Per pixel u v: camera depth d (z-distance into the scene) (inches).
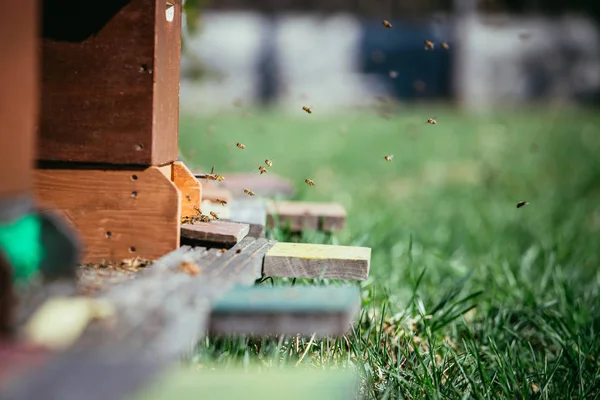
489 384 183.5
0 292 111.2
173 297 134.0
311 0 1201.4
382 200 454.9
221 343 192.2
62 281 131.0
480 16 1184.8
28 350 107.4
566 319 230.7
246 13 1186.0
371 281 237.1
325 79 1200.8
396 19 1215.6
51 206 175.8
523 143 741.3
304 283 219.8
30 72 125.6
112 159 173.8
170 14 183.8
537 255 313.6
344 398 119.6
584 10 1198.3
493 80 1189.1
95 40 173.0
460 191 500.7
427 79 1215.6
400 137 800.9
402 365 197.0
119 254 175.6
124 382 100.4
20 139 123.6
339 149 700.0
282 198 326.0
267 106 1160.8
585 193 486.9
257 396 117.6
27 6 123.9
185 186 193.2
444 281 286.4
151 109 173.2
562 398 189.8
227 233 177.8
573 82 1198.3
